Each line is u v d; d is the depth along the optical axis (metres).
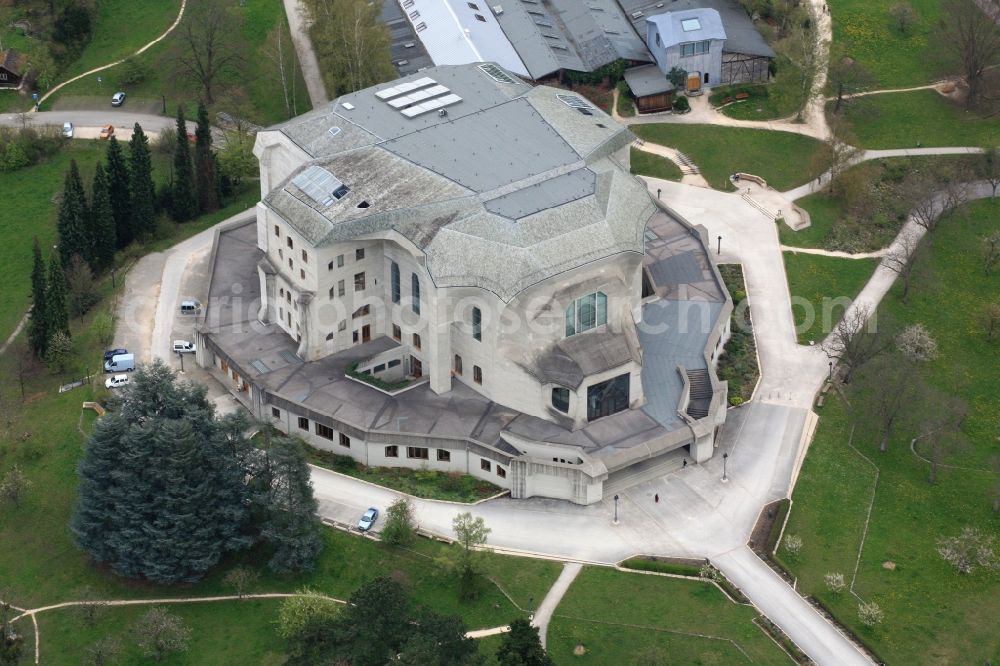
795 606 176.25
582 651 169.38
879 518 190.12
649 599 176.62
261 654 170.62
